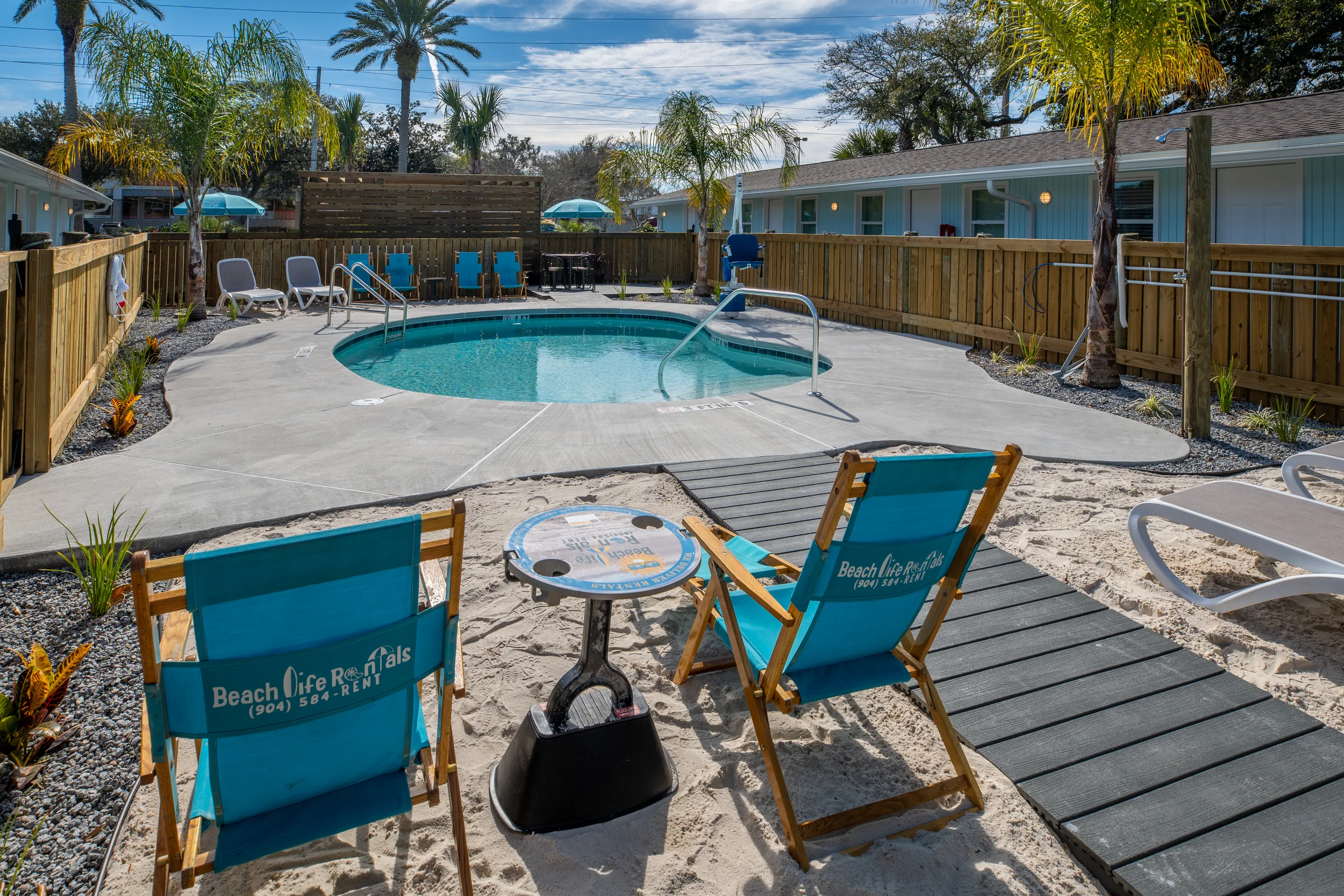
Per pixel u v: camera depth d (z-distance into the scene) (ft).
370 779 6.77
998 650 10.64
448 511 5.88
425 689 9.89
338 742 6.30
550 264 61.98
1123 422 22.09
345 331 38.09
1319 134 31.40
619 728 7.77
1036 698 9.61
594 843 7.49
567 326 47.80
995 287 33.35
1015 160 45.39
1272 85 67.41
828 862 7.30
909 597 8.04
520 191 60.29
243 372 28.25
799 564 12.87
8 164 32.83
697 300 53.88
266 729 5.88
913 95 92.89
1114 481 17.48
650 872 7.19
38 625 11.28
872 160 63.21
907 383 27.14
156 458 18.19
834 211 62.34
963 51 87.71
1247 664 10.66
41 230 53.42
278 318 42.68
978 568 13.20
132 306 38.29
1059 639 10.93
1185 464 18.67
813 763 8.66
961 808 8.00
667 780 8.14
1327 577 10.28
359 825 6.31
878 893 6.98
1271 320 23.41
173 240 47.42
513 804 7.64
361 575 5.70
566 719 7.77
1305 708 9.62
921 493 7.34
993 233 48.75
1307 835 7.45
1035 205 45.70
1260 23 65.00
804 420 22.20
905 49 93.45
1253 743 8.76
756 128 52.08
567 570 7.42
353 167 126.93
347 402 23.93
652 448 19.49
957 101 93.71
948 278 36.11
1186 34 23.89
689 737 9.11
